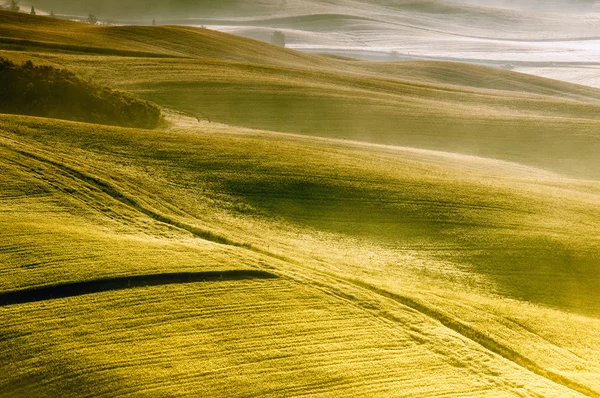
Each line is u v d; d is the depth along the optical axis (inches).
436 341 1701.5
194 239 2285.9
